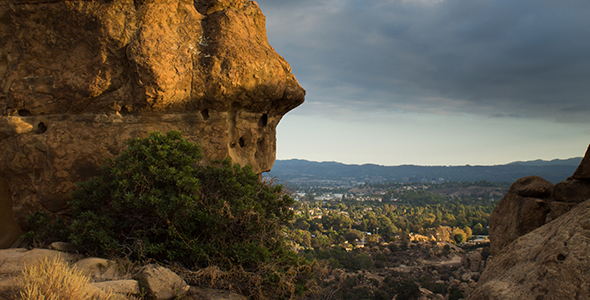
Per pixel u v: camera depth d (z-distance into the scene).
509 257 3.73
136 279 4.41
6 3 6.50
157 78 6.03
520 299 2.99
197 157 5.99
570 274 2.77
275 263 5.46
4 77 6.56
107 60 6.24
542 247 3.26
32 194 6.43
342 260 55.03
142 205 5.25
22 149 6.39
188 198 5.26
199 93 6.49
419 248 72.19
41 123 6.57
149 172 5.41
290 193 6.53
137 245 5.24
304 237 76.81
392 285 40.88
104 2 6.30
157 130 6.27
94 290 3.83
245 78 6.64
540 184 5.02
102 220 5.28
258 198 6.36
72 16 6.34
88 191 5.70
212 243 5.50
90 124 6.37
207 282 5.10
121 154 5.72
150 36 6.22
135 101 6.23
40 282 3.62
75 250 5.27
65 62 6.44
